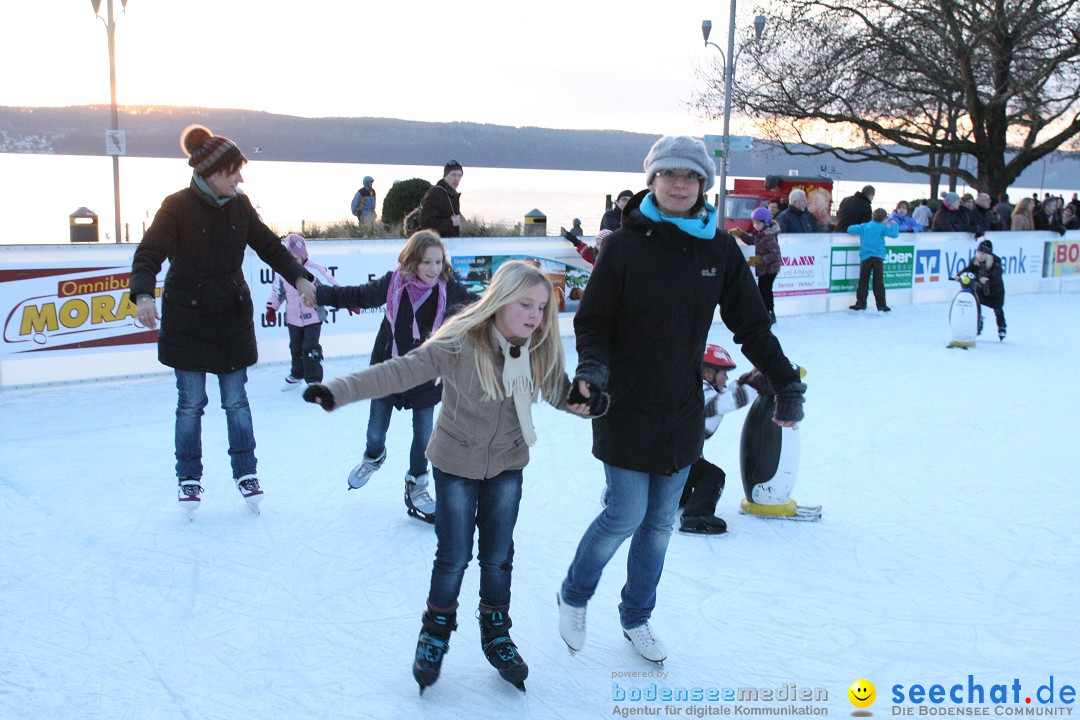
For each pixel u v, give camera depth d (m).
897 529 4.59
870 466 5.68
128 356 7.54
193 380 4.37
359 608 3.58
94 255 7.26
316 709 2.86
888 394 7.75
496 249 9.36
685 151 2.77
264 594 3.68
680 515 4.60
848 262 13.34
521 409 2.87
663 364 2.88
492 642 2.99
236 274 4.38
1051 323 12.32
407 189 14.64
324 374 7.93
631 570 3.15
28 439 5.79
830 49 21.94
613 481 2.96
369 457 4.76
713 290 2.90
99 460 5.39
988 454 5.98
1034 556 4.26
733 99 22.44
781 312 12.59
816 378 8.38
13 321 6.94
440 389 4.40
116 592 3.66
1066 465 5.75
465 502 2.92
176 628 3.38
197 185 4.19
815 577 3.98
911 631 3.49
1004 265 15.50
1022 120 22.05
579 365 2.80
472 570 3.97
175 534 4.29
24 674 3.01
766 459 4.64
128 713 2.81
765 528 4.58
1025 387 8.13
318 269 7.04
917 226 14.62
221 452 5.61
